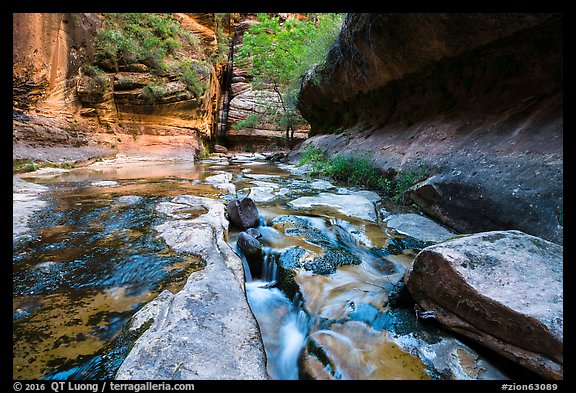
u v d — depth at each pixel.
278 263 3.67
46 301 2.40
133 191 6.62
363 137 9.99
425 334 2.30
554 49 4.51
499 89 5.52
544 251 2.45
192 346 1.86
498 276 2.16
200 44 23.16
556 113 4.25
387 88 8.88
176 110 17.28
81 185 7.23
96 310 2.30
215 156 21.72
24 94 10.16
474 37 5.45
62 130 11.10
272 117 25.59
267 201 6.30
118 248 3.44
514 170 4.07
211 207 5.24
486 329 2.04
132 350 1.81
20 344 1.90
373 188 7.42
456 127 5.98
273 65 18.06
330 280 3.21
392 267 3.53
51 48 11.16
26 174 8.45
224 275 2.85
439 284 2.34
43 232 3.88
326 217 5.14
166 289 2.62
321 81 12.24
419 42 6.40
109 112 14.12
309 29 15.52
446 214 4.63
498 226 3.80
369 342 2.30
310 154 12.77
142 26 16.78
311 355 2.27
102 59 14.09
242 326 2.17
